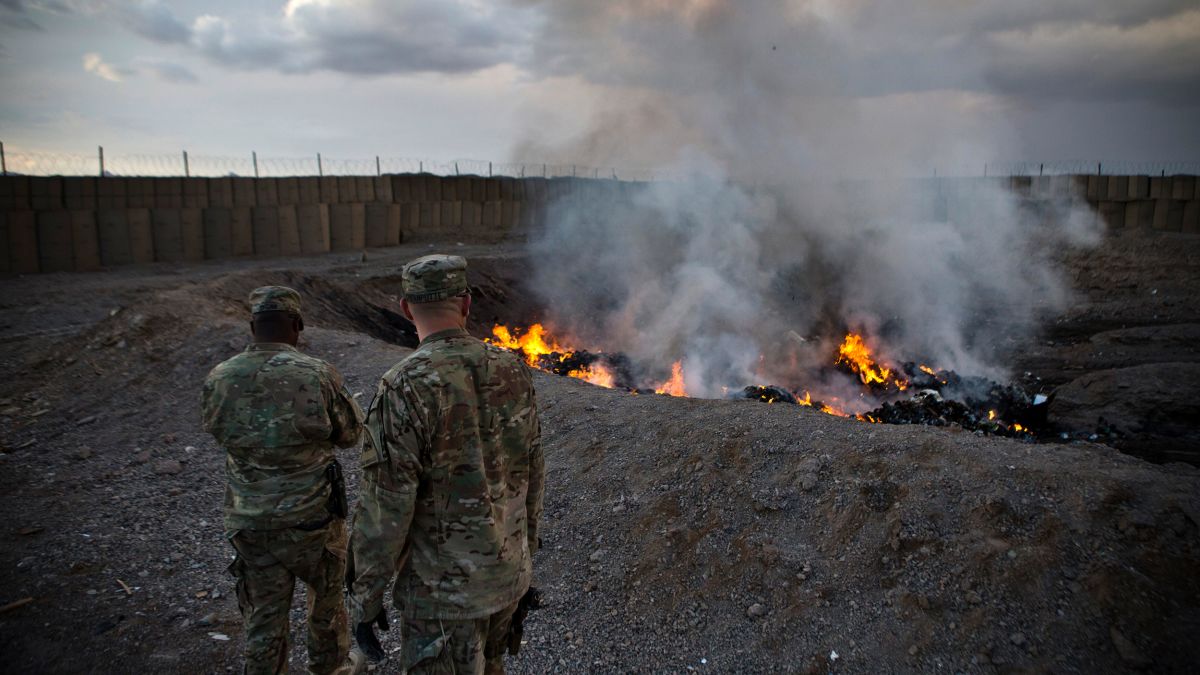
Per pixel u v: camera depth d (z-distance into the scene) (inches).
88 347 306.2
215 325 302.2
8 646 123.8
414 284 86.4
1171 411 311.6
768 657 116.7
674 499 157.1
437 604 80.4
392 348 287.7
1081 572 116.0
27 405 260.2
